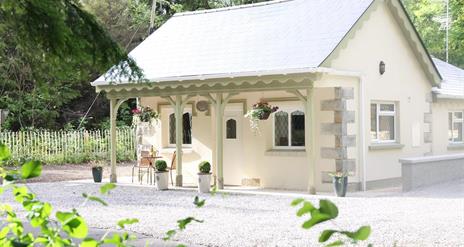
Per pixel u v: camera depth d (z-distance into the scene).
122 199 15.62
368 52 18.02
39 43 7.79
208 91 17.45
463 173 19.50
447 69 26.14
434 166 18.00
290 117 17.80
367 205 13.97
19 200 3.31
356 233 2.46
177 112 18.23
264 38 18.11
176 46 20.05
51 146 27.86
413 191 16.66
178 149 18.33
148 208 13.94
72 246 2.86
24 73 28.95
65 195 16.56
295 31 17.78
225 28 19.97
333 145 16.89
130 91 19.12
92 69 9.09
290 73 15.58
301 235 10.38
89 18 8.07
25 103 32.44
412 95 20.06
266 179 18.08
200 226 11.41
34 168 2.95
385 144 18.56
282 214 12.78
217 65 17.52
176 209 13.73
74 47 7.78
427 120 20.83
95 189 18.00
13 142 26.67
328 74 16.08
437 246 9.39
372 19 18.22
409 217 12.16
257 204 14.33
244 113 18.41
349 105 17.00
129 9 37.28
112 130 19.69
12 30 8.31
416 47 19.86
